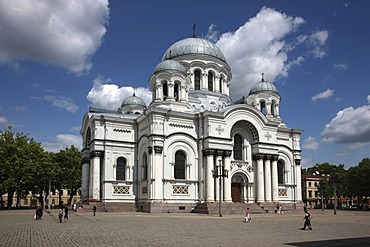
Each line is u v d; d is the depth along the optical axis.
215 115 57.62
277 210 58.44
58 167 87.94
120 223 35.28
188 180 56.47
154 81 62.44
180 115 57.34
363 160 97.19
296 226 33.72
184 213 53.22
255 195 61.00
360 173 93.50
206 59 69.19
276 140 63.19
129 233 26.44
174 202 55.09
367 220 42.84
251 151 62.28
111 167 58.34
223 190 56.50
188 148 57.59
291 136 69.06
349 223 38.25
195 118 58.69
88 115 64.25
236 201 60.41
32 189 83.44
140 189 58.25
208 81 69.31
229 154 57.78
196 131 58.66
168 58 71.44
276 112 70.88
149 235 25.22
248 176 60.94
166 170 55.47
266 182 61.09
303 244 21.20
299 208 65.88
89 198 59.41
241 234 26.38
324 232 28.41
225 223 36.25
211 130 57.09
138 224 34.12
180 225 33.25
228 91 72.38
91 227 31.23
